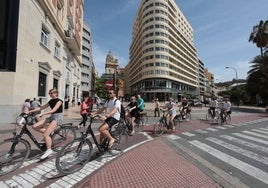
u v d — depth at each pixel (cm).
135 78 9319
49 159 548
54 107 557
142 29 7675
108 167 508
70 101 3278
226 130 1163
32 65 1537
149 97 7250
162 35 7206
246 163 571
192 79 10538
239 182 438
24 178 435
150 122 1507
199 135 986
